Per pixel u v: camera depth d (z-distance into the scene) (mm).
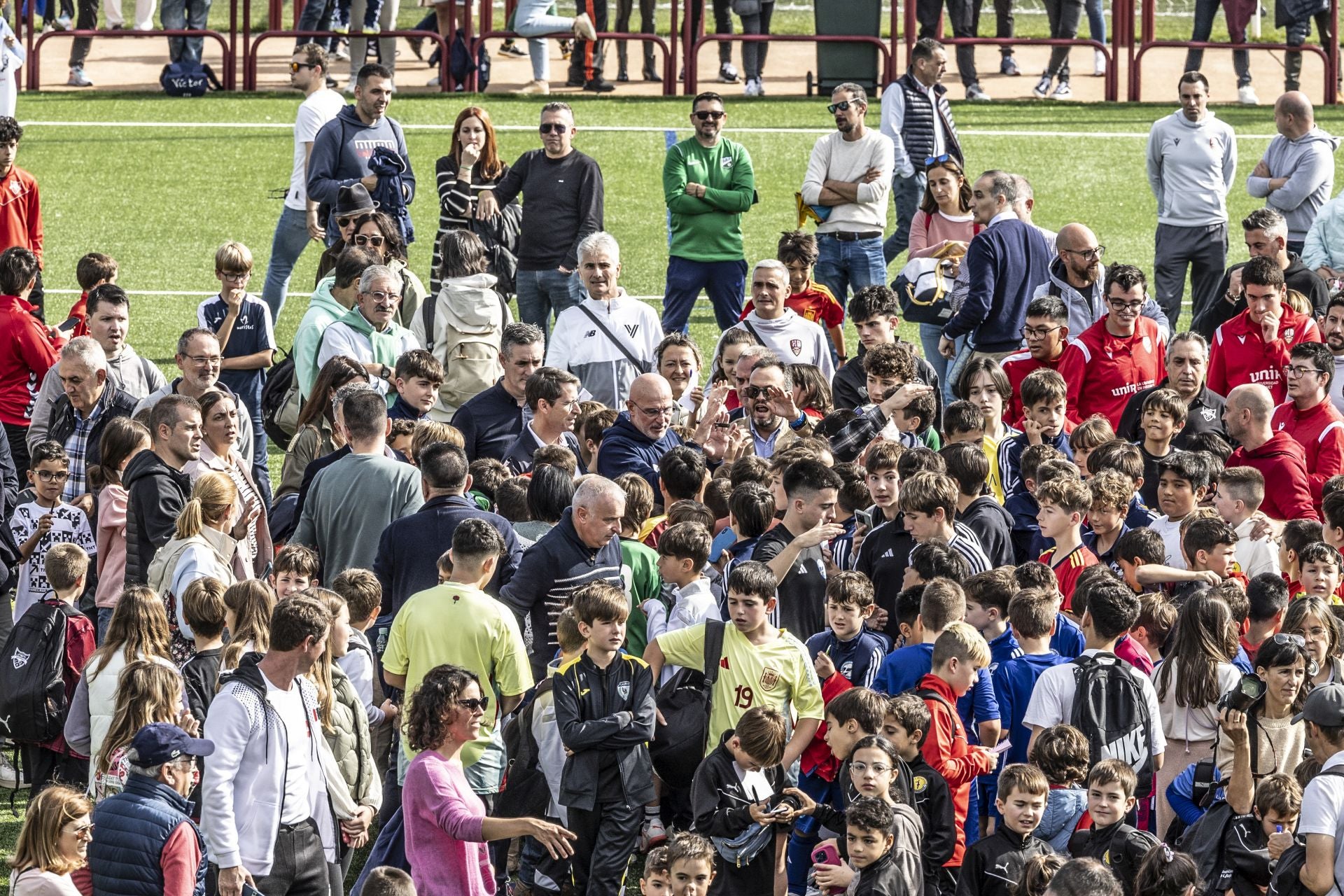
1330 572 27453
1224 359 38219
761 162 63625
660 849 22938
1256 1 70375
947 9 77188
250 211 59625
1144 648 26672
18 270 37875
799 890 24594
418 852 22469
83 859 22031
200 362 33219
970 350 41531
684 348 34938
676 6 70562
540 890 25172
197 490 27688
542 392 32094
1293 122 49219
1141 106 71000
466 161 45844
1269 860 23141
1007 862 22031
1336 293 41344
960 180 45156
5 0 65625
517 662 25297
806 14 82625
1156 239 51250
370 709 26156
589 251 38469
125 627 25766
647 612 27094
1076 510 28375
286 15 81000
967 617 26109
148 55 75125
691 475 29453
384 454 29469
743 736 23922
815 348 38594
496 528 26312
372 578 26469
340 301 37000
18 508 31672
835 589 25766
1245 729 23609
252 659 22641
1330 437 34094
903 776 22922
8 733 27656
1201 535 27922
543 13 68875
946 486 27375
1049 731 23000
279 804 22375
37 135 65125
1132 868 21891
